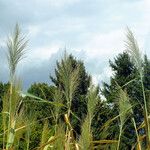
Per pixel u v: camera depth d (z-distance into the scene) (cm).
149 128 602
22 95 641
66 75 723
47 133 739
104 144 677
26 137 720
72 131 686
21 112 680
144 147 640
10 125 632
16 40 617
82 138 470
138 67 628
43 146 682
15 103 626
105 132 689
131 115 686
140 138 647
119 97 699
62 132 677
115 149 666
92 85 666
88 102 629
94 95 639
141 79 625
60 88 752
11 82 622
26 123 697
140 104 677
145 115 605
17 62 617
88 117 540
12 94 621
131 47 627
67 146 638
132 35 630
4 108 637
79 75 718
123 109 688
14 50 616
